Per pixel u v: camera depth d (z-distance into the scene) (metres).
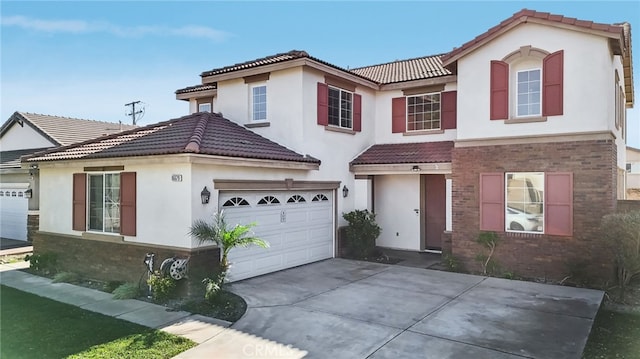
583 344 7.27
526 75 12.70
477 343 7.30
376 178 17.64
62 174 13.49
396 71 19.36
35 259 13.53
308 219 14.48
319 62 14.11
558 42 12.03
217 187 11.07
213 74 15.78
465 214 13.36
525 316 8.77
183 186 10.47
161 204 10.87
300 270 13.29
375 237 15.73
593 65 11.58
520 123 12.54
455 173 13.55
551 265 12.02
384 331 7.88
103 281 12.05
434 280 12.00
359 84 16.41
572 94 11.84
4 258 15.91
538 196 12.29
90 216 12.70
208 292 9.41
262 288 10.99
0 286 11.56
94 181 12.62
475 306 9.48
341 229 15.77
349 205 16.27
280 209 13.34
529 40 12.43
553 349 7.06
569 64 11.89
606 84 11.42
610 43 11.68
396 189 17.25
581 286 11.38
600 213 11.41
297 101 14.00
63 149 14.27
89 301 9.99
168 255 10.62
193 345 7.25
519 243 12.48
